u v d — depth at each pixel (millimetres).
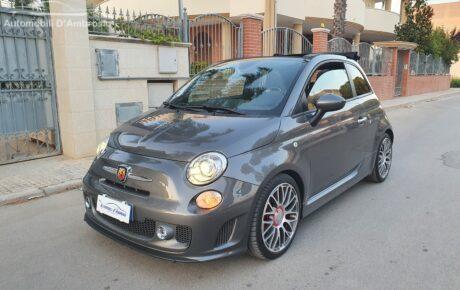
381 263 3293
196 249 2848
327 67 4332
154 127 3484
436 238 3764
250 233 3098
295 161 3414
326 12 18203
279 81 3877
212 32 9281
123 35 7125
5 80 5949
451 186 5344
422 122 11859
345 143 4281
